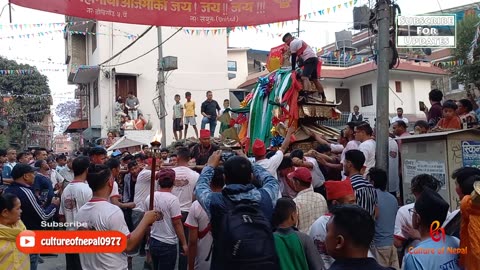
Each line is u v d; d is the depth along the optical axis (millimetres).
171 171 5824
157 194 5688
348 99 27438
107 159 7074
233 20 6473
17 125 35438
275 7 6562
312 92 9070
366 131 6590
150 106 22172
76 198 5414
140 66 22078
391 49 6387
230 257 3162
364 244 2418
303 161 6156
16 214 4309
